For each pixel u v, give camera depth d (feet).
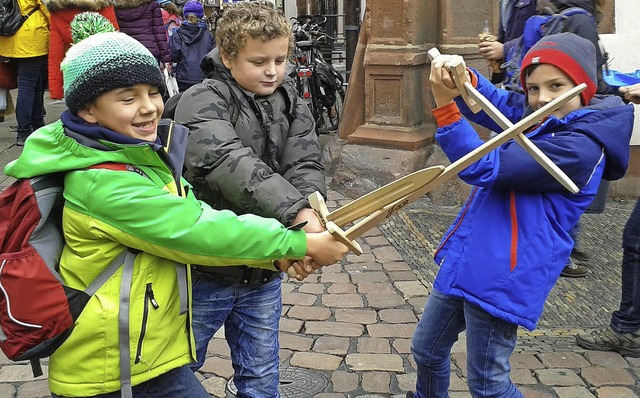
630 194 20.17
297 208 6.56
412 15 19.21
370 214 6.48
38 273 5.44
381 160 19.57
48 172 5.54
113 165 5.62
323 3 45.98
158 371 5.99
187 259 5.77
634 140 19.71
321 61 29.19
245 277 7.52
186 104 7.23
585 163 7.20
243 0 7.60
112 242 5.71
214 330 7.77
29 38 23.49
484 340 7.60
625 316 11.44
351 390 10.46
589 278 14.84
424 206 19.02
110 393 5.90
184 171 7.39
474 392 7.81
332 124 29.55
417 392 8.73
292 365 11.13
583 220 18.40
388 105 19.98
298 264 6.55
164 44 24.73
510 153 7.14
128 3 23.72
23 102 24.38
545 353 11.55
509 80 13.01
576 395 10.34
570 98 6.27
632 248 11.20
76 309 5.63
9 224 5.56
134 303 5.76
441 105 7.19
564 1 12.19
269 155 7.57
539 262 7.29
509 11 14.28
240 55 7.25
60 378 5.82
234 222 5.80
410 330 12.28
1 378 10.72
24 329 5.46
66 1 21.25
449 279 7.75
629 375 10.90
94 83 5.47
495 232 7.43
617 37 18.97
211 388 10.50
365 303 13.30
